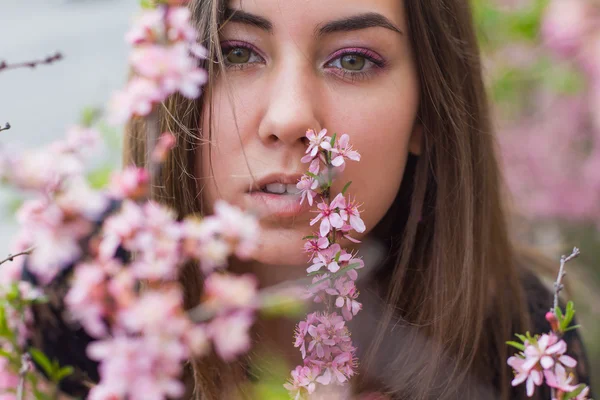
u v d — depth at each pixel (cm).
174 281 39
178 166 55
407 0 57
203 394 53
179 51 39
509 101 110
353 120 53
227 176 52
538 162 113
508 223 79
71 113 86
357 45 53
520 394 65
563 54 101
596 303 101
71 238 37
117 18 102
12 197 69
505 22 100
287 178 51
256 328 57
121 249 43
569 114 112
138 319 35
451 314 62
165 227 38
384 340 61
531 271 76
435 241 63
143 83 39
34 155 38
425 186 63
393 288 62
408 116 57
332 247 47
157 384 35
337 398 48
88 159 39
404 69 56
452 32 63
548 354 43
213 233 39
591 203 113
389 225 64
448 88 61
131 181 38
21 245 54
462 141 62
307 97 51
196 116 54
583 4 99
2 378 46
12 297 46
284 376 53
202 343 36
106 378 35
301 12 51
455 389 61
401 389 59
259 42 52
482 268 64
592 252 112
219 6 52
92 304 36
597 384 98
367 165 54
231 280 37
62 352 60
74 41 98
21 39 100
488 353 67
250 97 52
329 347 48
